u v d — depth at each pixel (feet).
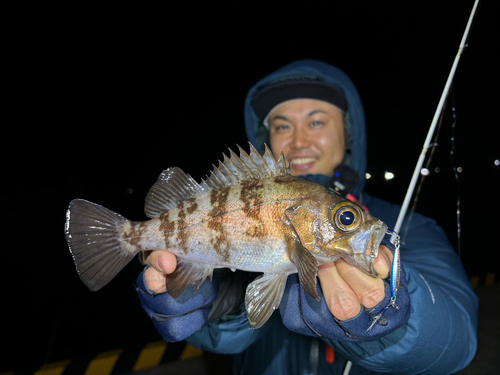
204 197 1.16
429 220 1.92
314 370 1.56
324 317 1.08
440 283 1.51
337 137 2.12
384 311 1.02
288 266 1.08
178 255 1.14
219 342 1.47
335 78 2.05
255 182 1.14
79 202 1.17
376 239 1.04
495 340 2.20
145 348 2.34
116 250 1.17
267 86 2.12
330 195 1.08
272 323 1.68
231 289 1.41
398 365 1.26
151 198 1.21
